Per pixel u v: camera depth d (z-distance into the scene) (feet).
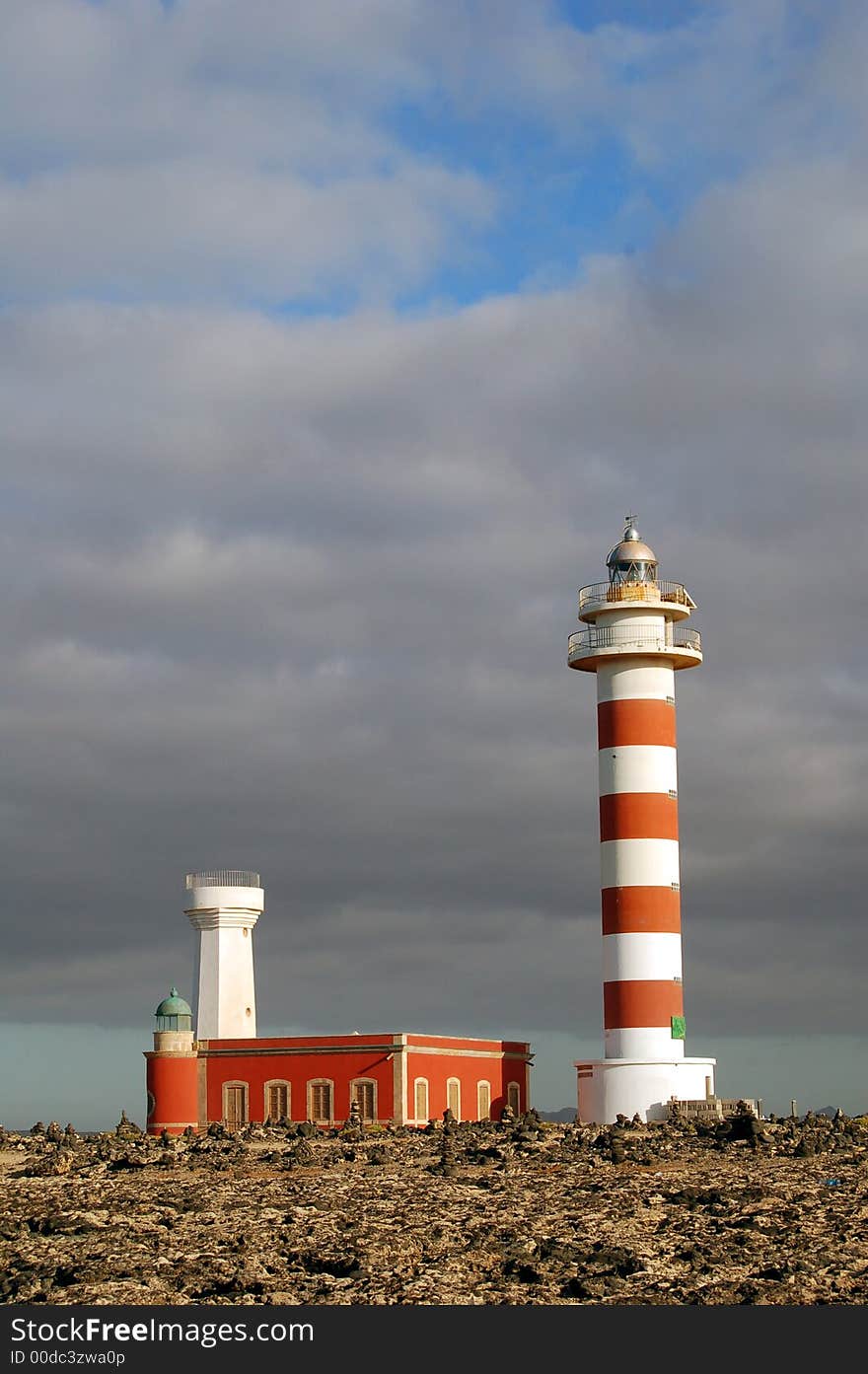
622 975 276.21
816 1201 174.40
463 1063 303.27
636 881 277.44
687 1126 243.19
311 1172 200.03
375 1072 288.10
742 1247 151.43
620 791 280.10
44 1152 221.66
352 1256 145.28
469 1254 147.84
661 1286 137.59
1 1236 156.76
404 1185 188.24
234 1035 328.29
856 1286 137.69
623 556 289.12
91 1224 160.86
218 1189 186.19
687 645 285.02
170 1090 297.53
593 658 283.59
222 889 332.19
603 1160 207.41
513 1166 203.62
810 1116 253.44
